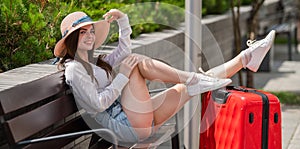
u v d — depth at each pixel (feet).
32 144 13.11
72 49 14.84
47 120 13.53
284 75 39.32
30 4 17.53
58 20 18.75
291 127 24.53
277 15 52.65
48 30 18.33
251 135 15.37
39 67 15.67
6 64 17.15
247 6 44.42
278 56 49.19
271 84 35.47
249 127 15.30
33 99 13.15
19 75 14.23
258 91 16.08
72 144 16.08
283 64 44.68
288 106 29.09
